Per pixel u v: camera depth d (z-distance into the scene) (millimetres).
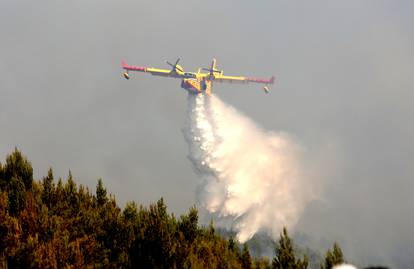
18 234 74812
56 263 68875
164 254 75500
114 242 79625
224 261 79250
